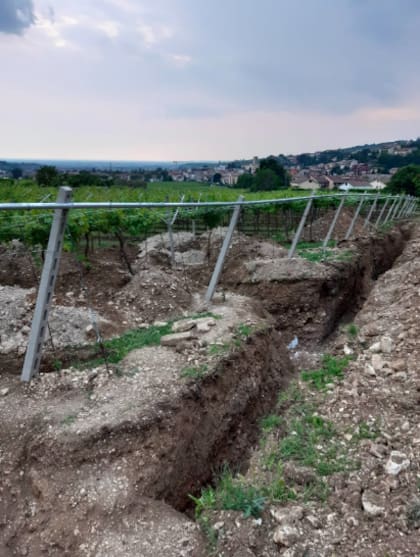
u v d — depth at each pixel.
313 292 10.80
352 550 3.63
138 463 4.64
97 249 13.84
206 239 15.91
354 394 5.86
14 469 4.55
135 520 4.09
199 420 5.61
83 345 6.71
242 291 11.33
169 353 6.56
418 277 9.80
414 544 3.60
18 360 6.13
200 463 5.45
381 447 4.73
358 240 16.34
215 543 3.83
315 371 7.13
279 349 8.51
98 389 5.54
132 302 8.66
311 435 5.14
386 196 21.31
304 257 12.92
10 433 4.80
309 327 10.51
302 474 4.43
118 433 4.78
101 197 14.49
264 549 3.76
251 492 4.29
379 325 7.96
